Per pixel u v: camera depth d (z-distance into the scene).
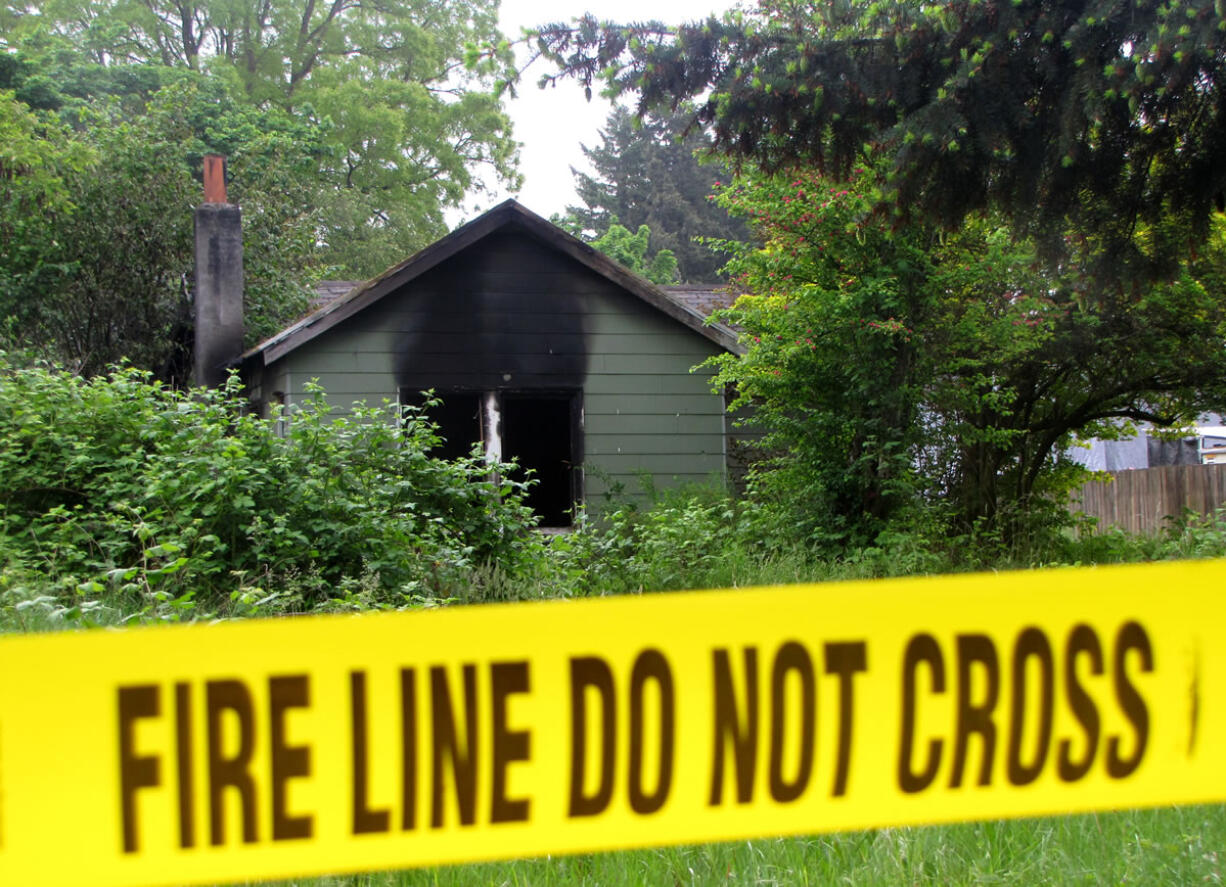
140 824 1.70
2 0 37.47
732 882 2.93
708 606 1.87
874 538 10.62
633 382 14.99
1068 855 3.09
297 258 20.52
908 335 10.48
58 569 6.83
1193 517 12.73
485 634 1.80
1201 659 2.02
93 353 17.77
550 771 1.82
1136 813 3.32
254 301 19.20
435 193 41.09
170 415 8.04
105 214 17.58
